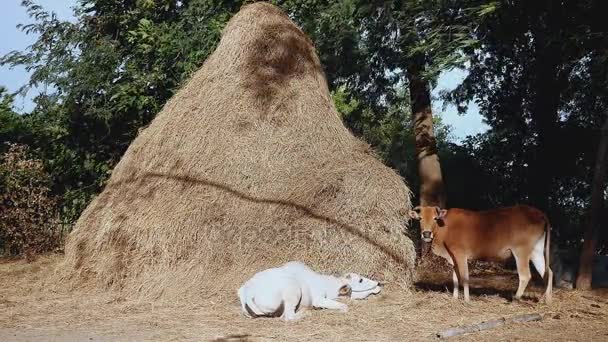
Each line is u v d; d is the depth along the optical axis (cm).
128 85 1684
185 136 1202
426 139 1606
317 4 1648
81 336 852
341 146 1191
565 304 1035
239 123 1193
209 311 980
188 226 1098
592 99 1733
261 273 957
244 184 1137
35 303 1043
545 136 1734
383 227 1097
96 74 1717
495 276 1389
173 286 1055
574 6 1438
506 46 1659
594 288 1188
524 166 1836
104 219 1153
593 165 1753
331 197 1113
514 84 1805
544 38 1505
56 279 1143
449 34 1244
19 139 1714
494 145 1867
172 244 1090
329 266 1066
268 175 1144
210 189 1135
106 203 1191
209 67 1272
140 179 1187
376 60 1552
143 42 1717
